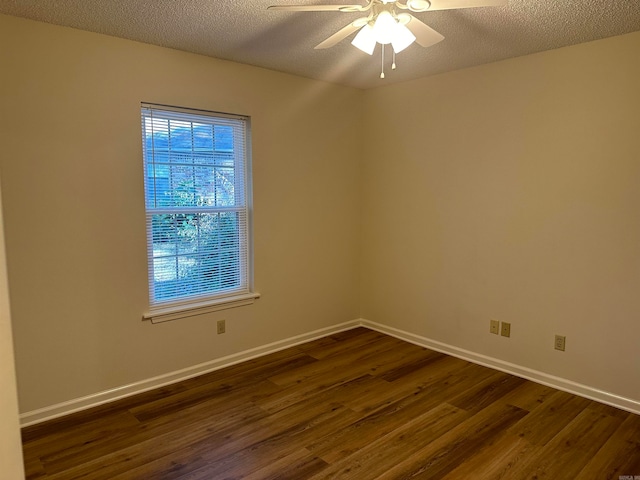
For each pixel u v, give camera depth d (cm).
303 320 399
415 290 396
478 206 343
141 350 302
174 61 298
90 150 270
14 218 247
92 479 211
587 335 293
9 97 241
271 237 367
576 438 246
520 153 315
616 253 276
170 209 314
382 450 235
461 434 250
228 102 328
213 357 340
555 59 292
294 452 233
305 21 247
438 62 326
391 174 405
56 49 253
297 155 377
